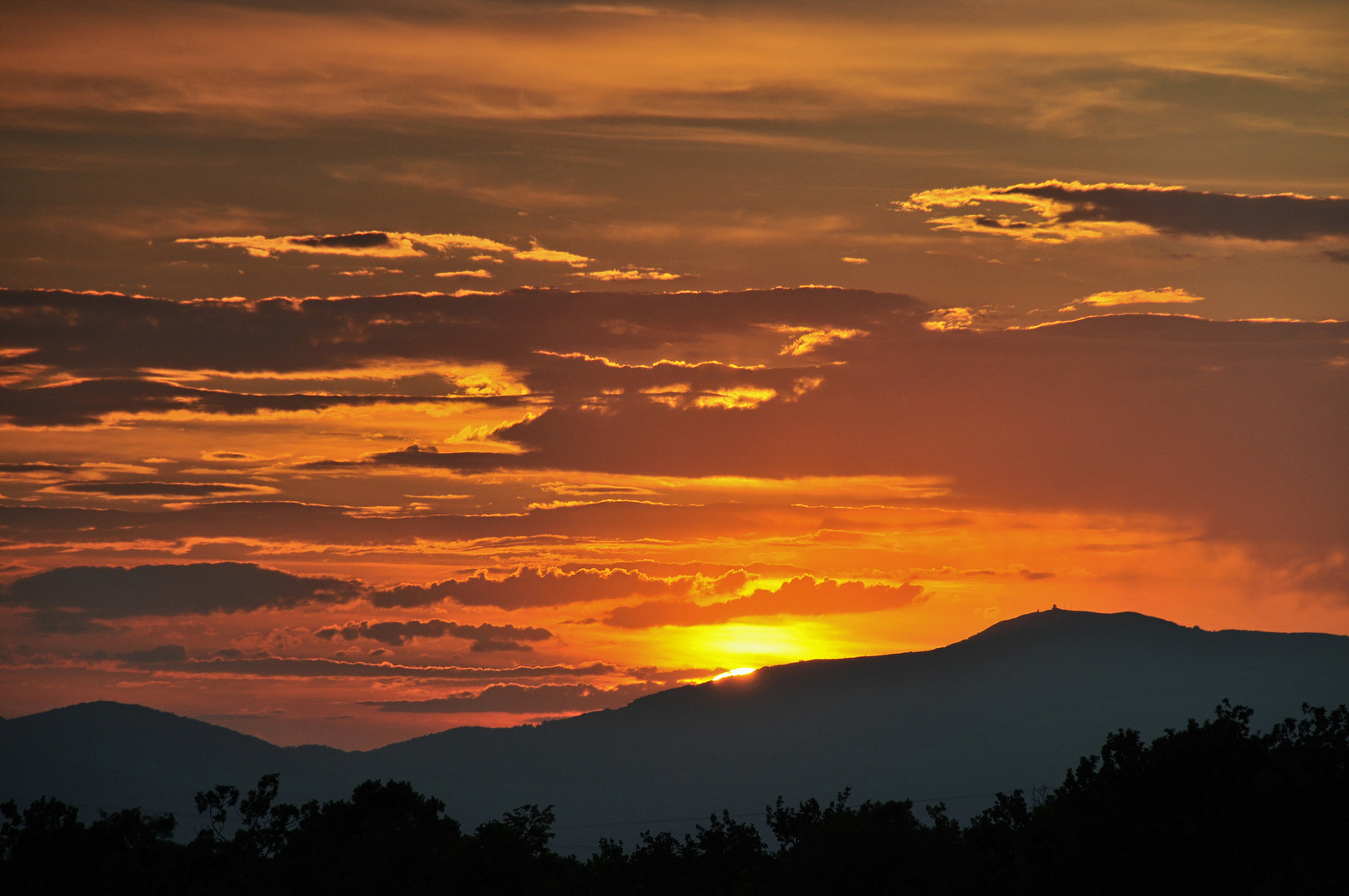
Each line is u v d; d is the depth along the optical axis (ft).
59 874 494.59
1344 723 378.12
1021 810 447.42
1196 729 381.81
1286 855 352.49
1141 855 358.43
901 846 529.86
